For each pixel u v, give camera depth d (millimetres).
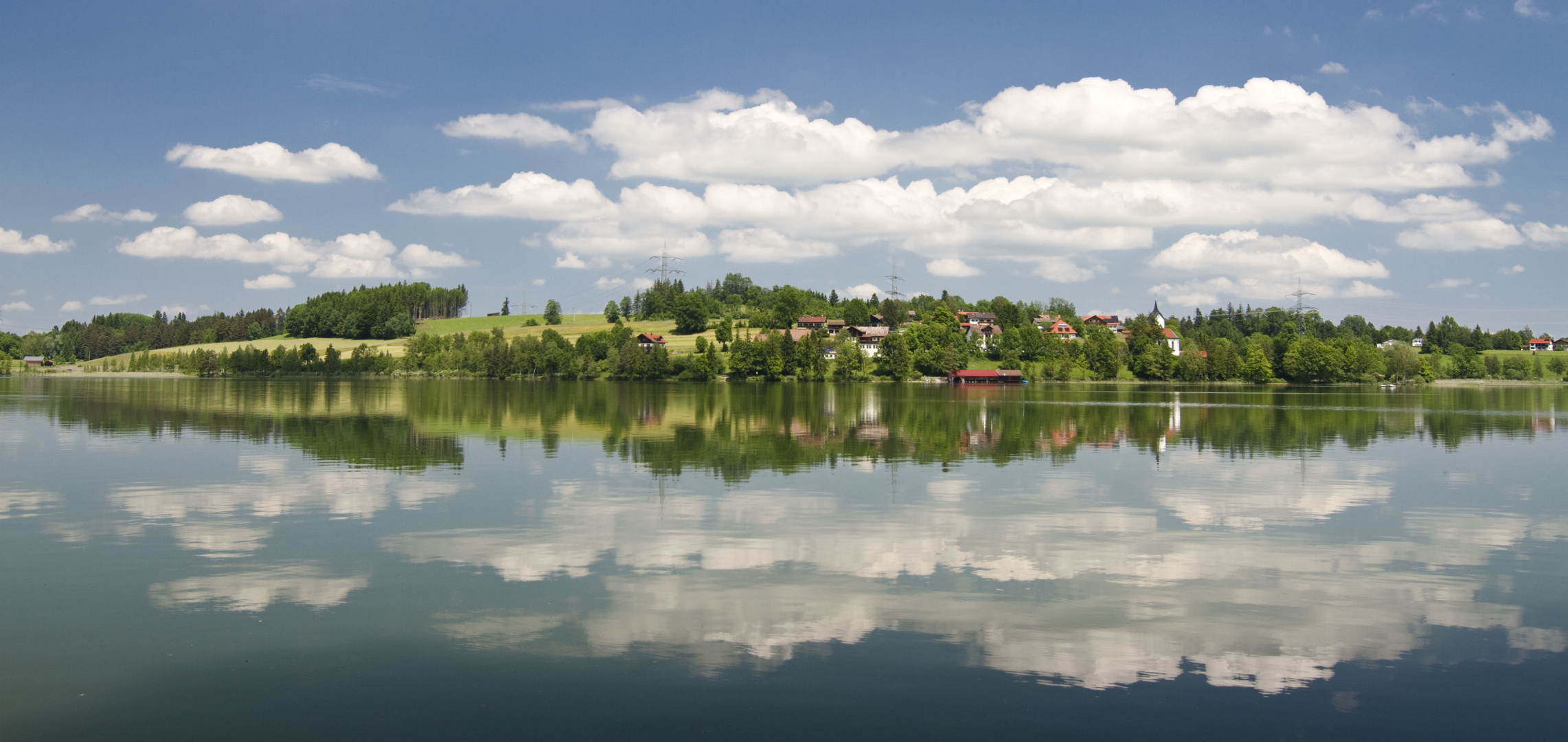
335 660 22000
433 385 190500
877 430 80312
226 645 22891
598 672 21297
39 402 115688
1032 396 154875
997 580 28781
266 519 37469
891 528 36250
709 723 18797
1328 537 35250
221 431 75125
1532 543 34531
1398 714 19484
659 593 27188
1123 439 73188
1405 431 83625
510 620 24766
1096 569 30188
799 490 45594
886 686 20609
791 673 21281
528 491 44875
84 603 26141
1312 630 24359
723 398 140000
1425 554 32562
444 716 19078
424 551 32094
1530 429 86188
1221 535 35594
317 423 84562
